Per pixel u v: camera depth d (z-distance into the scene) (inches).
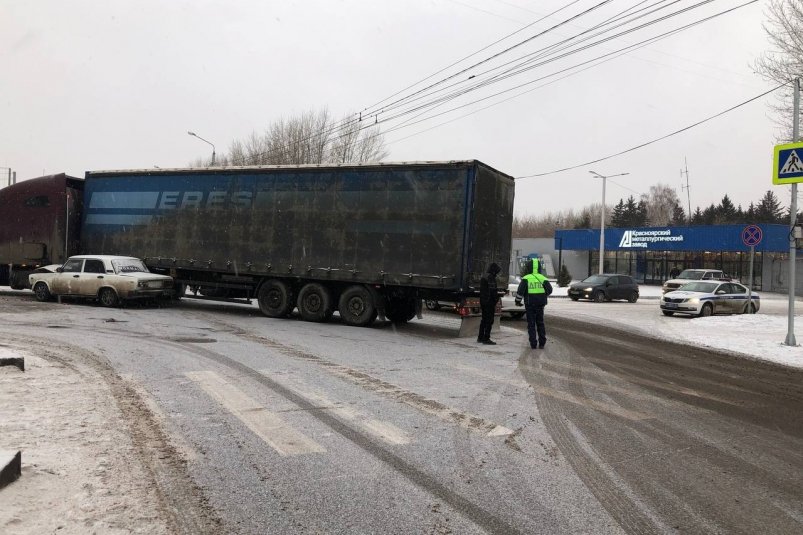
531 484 181.6
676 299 861.8
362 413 256.5
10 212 780.0
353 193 574.2
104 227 745.0
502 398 294.2
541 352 456.4
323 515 156.3
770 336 615.2
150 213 707.4
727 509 167.0
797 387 361.7
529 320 478.9
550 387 324.8
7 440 200.5
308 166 597.9
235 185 647.1
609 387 331.9
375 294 573.6
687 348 525.7
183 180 685.3
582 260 2316.7
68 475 172.7
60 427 218.8
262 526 148.8
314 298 605.9
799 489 183.9
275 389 294.8
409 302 604.1
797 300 1467.8
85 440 205.6
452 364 387.2
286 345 439.8
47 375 307.0
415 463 197.2
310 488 173.9
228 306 767.7
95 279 675.4
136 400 265.1
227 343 439.8
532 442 223.6
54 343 414.9
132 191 725.9
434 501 167.2
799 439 241.4
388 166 555.2
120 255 732.7
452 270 523.5
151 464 187.2
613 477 189.5
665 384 350.3
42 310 624.1
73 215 771.4
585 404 287.7
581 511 162.7
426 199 537.6
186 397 274.1
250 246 633.6
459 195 523.8
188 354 386.9
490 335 541.6
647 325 730.8
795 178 510.6
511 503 167.2
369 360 390.0
